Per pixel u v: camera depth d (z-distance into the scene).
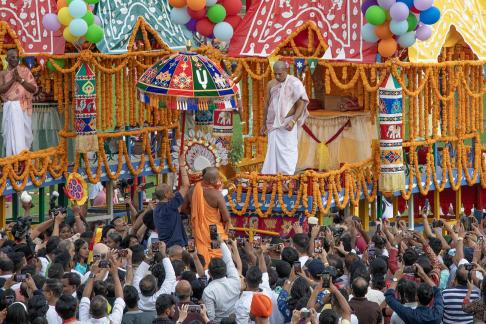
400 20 33.81
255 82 37.78
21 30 36.84
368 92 37.19
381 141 35.97
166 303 19.97
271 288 23.30
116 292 20.95
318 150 37.47
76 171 37.12
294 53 37.28
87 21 35.97
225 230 29.17
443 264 25.88
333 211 37.50
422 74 36.69
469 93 38.16
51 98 38.50
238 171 36.91
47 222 28.02
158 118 39.59
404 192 36.50
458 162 38.47
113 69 37.28
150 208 29.75
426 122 37.19
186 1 36.03
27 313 19.97
